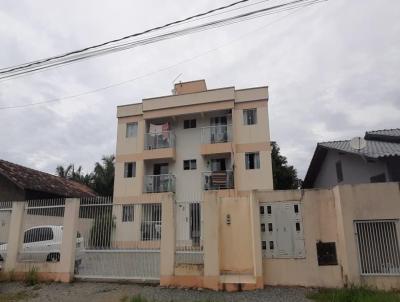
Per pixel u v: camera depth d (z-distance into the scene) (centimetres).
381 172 1365
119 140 2416
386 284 835
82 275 1038
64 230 1071
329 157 1917
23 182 2175
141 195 2247
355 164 1584
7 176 2141
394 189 884
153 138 2352
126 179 2330
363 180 1508
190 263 940
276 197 951
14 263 1091
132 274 1004
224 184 2114
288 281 897
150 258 998
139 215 1045
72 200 1089
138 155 2345
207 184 2156
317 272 888
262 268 906
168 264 947
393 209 873
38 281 1032
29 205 1155
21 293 930
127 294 870
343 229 874
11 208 1173
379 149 1359
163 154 2277
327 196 934
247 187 2078
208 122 2344
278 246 922
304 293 830
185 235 979
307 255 903
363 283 840
